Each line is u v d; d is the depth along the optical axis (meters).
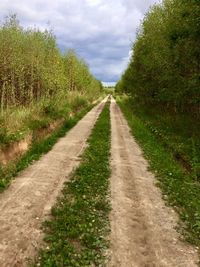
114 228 9.35
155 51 29.98
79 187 12.69
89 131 28.45
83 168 15.34
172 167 16.39
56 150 19.77
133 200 11.79
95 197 11.74
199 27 19.55
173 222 10.01
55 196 11.70
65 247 7.93
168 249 8.30
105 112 50.09
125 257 7.76
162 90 28.73
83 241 8.37
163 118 33.44
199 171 15.78
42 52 34.12
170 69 24.83
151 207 11.16
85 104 58.03
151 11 35.56
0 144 15.58
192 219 10.27
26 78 32.78
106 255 7.80
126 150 20.84
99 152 19.31
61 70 37.59
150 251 8.13
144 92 41.31
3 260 7.30
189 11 20.16
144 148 21.36
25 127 20.52
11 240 8.26
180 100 25.86
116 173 15.27
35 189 12.36
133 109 54.31
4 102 28.97
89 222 9.57
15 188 12.40
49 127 25.45
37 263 7.24
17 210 10.26
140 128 30.42
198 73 21.67
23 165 15.62
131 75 48.06
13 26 28.89
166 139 24.08
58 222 9.38
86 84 73.00
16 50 28.55
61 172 14.92
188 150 19.89
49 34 36.03
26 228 8.99
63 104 38.97
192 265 7.57
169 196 12.24
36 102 31.23
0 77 28.00
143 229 9.40
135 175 15.09
